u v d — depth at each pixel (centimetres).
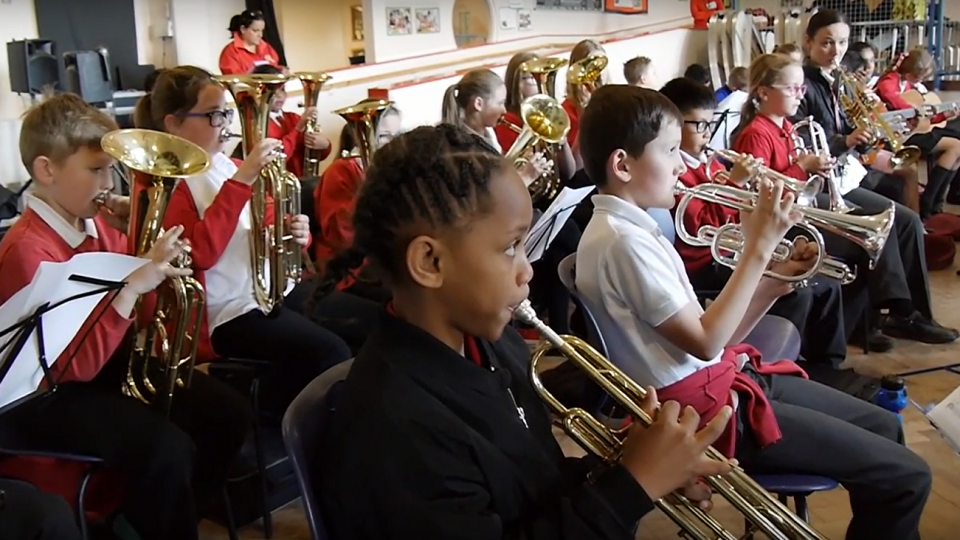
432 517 94
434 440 97
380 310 107
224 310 229
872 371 314
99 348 165
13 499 151
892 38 748
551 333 121
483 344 114
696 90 249
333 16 816
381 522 95
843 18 349
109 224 197
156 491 175
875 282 314
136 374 188
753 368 171
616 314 151
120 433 175
